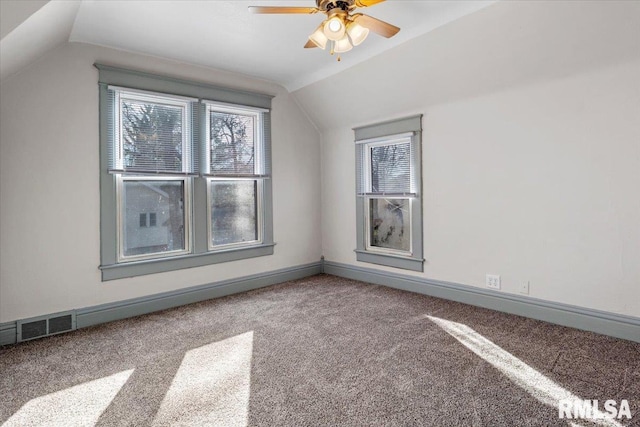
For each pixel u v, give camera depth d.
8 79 2.68
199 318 3.19
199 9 2.62
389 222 4.20
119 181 3.25
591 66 2.60
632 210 2.50
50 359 2.42
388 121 4.00
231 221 4.04
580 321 2.76
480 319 3.03
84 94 3.04
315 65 3.79
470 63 3.05
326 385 2.05
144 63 3.37
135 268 3.31
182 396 1.96
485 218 3.29
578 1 2.32
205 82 3.73
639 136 2.45
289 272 4.52
